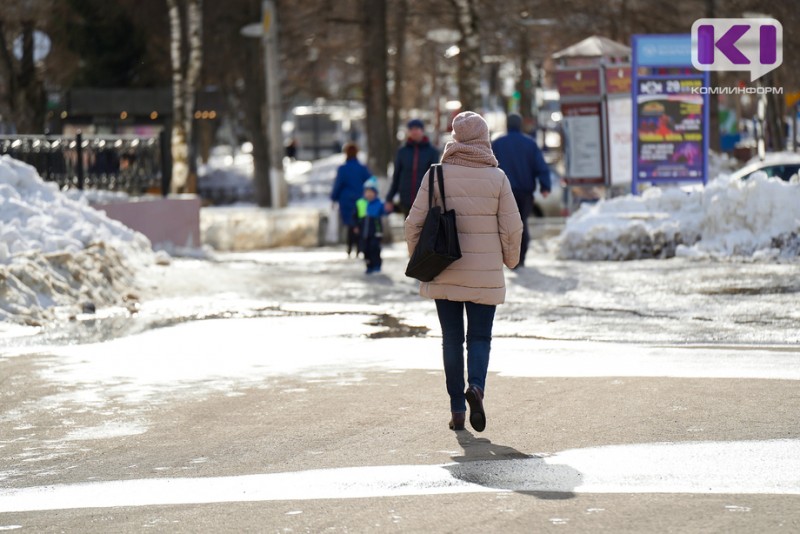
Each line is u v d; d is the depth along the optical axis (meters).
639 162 60.47
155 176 63.22
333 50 131.75
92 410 23.36
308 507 16.33
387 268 52.97
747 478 17.16
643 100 60.03
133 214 56.94
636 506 15.86
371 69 93.81
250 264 55.84
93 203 53.44
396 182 47.06
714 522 15.00
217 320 36.03
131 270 43.81
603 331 32.34
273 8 90.94
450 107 164.62
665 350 28.75
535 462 18.44
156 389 25.28
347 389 24.88
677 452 18.73
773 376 24.83
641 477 17.38
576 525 15.04
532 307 37.44
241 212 77.94
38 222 42.22
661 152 60.38
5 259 37.50
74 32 113.94
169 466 19.02
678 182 60.38
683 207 52.59
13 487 18.06
